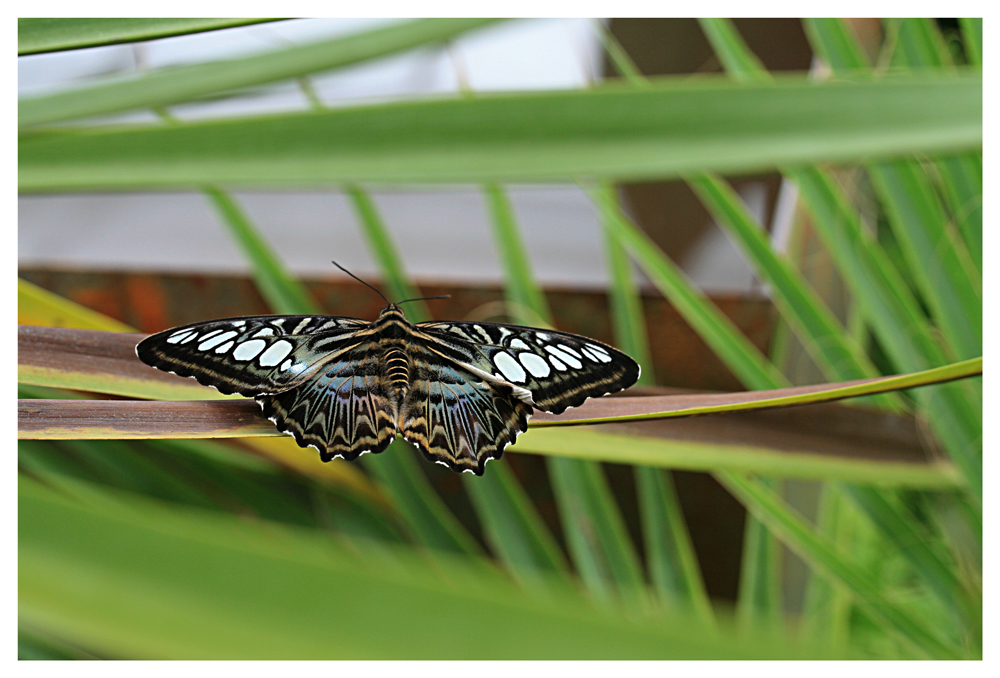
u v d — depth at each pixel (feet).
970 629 2.45
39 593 0.90
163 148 2.17
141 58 2.64
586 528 2.59
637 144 2.17
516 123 2.17
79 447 2.56
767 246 2.48
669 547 2.60
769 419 2.28
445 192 3.59
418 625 0.82
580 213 3.62
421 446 2.29
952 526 2.48
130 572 0.90
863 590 2.47
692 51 3.41
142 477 2.59
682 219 3.56
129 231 3.32
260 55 2.22
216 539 0.91
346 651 0.83
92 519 0.93
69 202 3.32
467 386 2.31
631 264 3.27
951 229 2.44
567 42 3.41
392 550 2.59
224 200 2.50
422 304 2.61
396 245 3.50
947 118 2.18
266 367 2.27
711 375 3.17
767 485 2.58
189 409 2.22
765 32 3.32
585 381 2.28
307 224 3.51
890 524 2.48
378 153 2.17
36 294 2.35
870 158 2.18
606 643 0.80
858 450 2.29
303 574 0.87
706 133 2.17
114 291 3.18
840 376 2.46
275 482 2.84
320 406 2.29
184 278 3.16
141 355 2.24
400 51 2.22
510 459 3.14
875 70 2.45
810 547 2.47
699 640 0.84
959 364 2.16
